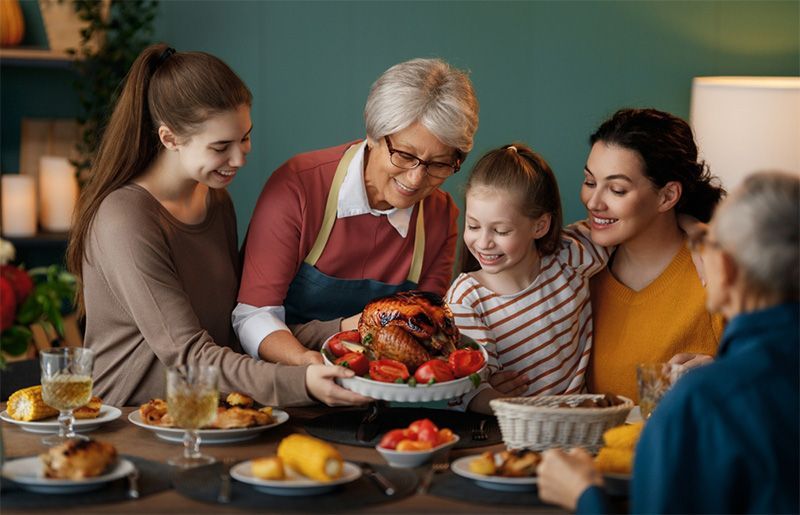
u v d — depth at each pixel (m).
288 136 4.06
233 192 4.09
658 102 4.04
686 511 1.30
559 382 2.23
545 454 1.51
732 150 3.58
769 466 1.28
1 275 2.06
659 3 4.00
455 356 1.88
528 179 2.15
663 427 1.32
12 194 3.76
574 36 4.02
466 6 4.01
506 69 4.03
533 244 2.26
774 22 4.02
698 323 2.28
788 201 1.34
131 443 1.84
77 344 3.69
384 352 1.91
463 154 2.24
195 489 1.54
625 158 2.19
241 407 1.94
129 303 2.09
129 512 1.46
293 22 4.01
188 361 2.04
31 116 4.01
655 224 2.30
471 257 2.36
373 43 4.02
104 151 2.19
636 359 2.30
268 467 1.54
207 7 3.98
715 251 1.39
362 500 1.50
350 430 1.92
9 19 3.82
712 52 4.03
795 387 1.32
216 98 2.10
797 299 1.37
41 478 1.55
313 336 2.35
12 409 1.94
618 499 1.58
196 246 2.25
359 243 2.41
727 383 1.32
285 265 2.34
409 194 2.26
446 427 1.96
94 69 3.83
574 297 2.26
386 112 2.16
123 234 2.09
